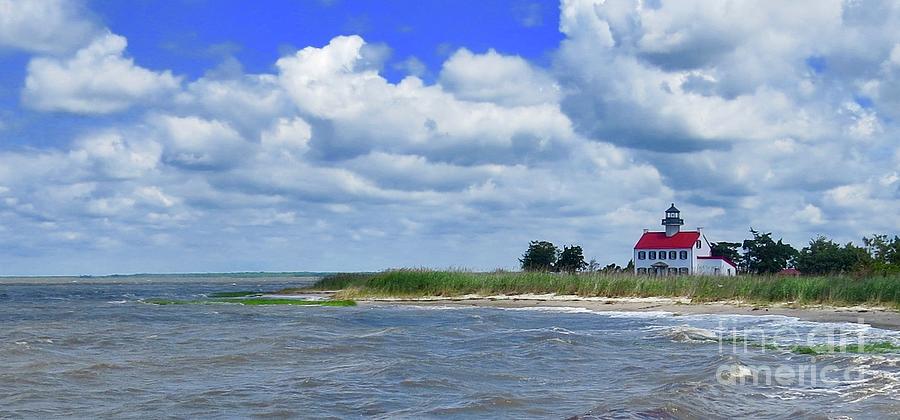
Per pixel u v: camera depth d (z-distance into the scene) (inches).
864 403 602.5
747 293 1729.8
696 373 765.3
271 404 633.0
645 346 1016.9
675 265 3553.2
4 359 920.9
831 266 3260.3
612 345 1031.0
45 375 788.0
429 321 1483.8
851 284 1584.6
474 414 589.3
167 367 847.1
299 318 1557.6
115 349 1029.2
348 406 624.1
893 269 1855.3
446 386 711.1
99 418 592.1
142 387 724.7
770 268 3629.4
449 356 923.4
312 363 877.2
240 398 660.1
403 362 834.2
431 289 2223.2
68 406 639.1
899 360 803.4
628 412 568.1
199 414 600.4
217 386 723.4
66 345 1079.6
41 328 1382.9
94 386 730.8
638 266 3622.0
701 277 1898.4
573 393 676.7
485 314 1651.1
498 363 860.6
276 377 773.3
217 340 1139.9
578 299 1991.9
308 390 693.9
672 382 716.0
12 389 713.0
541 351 960.3
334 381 739.4
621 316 1556.3
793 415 564.1
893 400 608.7
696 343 1040.2
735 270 3629.4
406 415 587.2
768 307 1599.4
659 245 3592.5
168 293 3782.0
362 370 808.3
